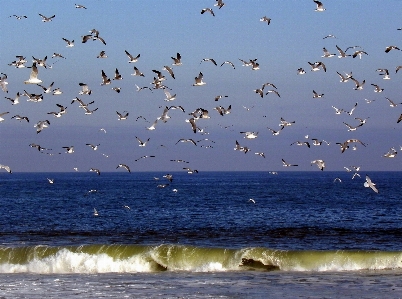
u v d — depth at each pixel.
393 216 80.75
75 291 33.44
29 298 31.88
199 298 31.80
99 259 42.16
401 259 40.69
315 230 63.69
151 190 164.00
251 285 34.94
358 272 38.97
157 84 50.19
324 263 41.03
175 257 42.19
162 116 50.69
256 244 52.91
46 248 43.16
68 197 128.38
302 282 35.75
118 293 32.91
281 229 64.75
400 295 32.25
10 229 65.44
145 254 41.91
